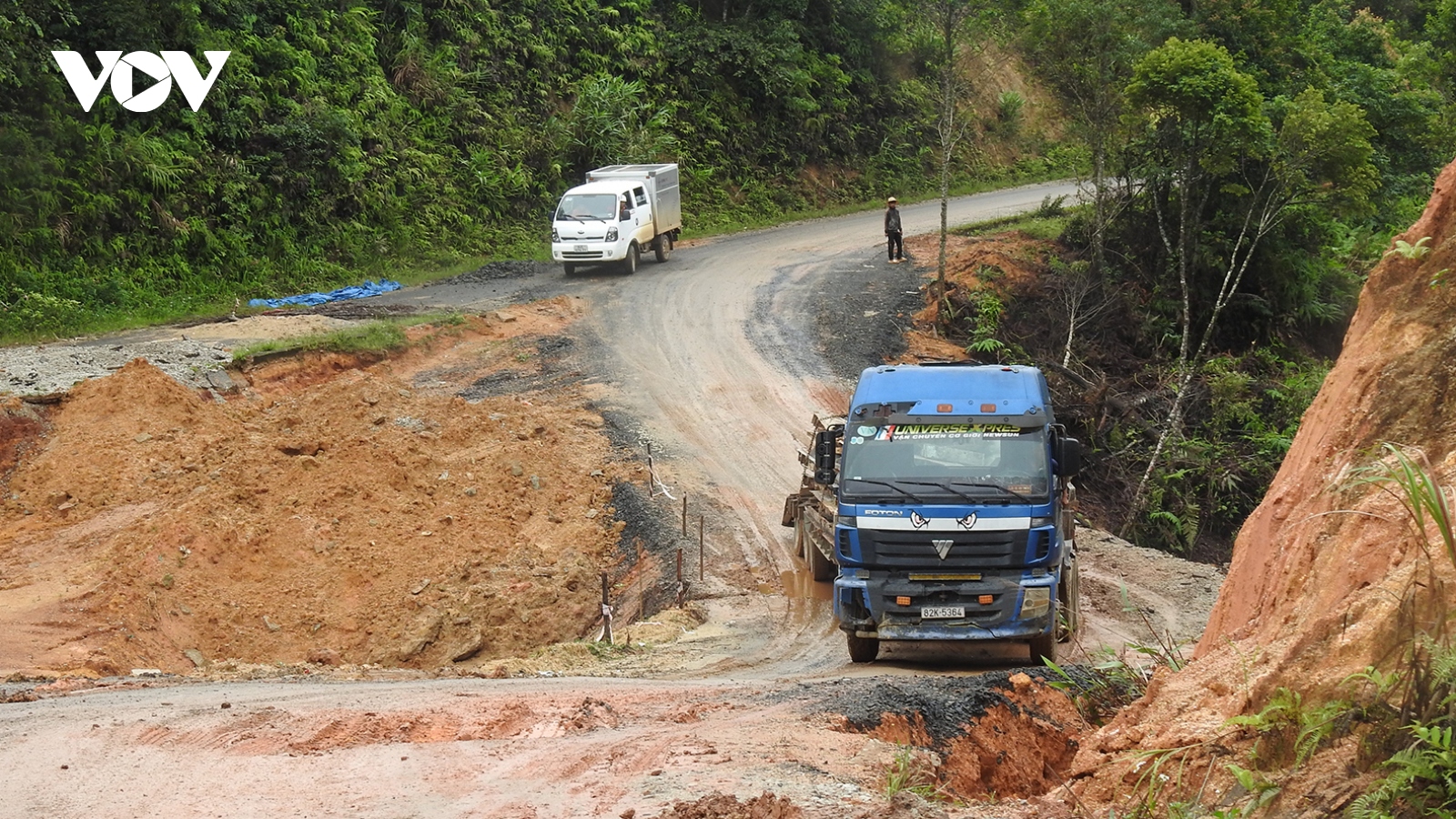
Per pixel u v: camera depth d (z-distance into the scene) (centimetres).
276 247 3678
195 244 3506
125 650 1650
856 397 1386
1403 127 4291
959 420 1337
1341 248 3931
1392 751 516
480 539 2058
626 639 1595
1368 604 588
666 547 2002
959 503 1287
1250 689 607
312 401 2495
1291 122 3216
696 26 5409
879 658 1437
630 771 779
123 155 3381
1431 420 744
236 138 3709
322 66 4109
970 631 1287
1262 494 2836
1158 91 3206
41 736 930
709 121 5200
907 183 5741
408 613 1861
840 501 1327
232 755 862
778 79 5369
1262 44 4247
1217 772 589
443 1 4581
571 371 2889
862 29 6094
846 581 1320
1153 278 3603
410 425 2405
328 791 770
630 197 3750
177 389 2411
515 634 1805
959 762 856
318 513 2077
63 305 2973
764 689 1088
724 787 719
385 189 4025
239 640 1792
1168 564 1883
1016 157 6341
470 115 4469
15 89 3281
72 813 752
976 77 6419
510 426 2473
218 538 1930
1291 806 532
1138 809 593
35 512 2053
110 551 1867
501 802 732
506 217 4397
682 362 2959
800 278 3697
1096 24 3388
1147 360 3353
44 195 3198
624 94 4734
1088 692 1005
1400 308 838
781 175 5372
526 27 4803
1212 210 3597
